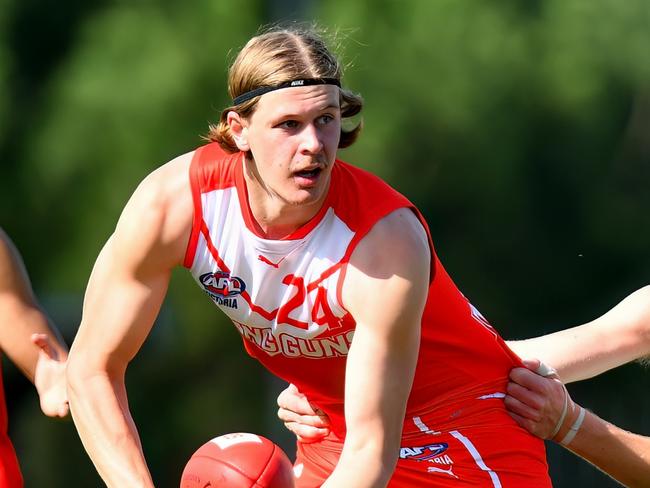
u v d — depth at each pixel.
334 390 15.88
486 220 54.12
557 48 53.88
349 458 13.98
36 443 60.16
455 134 51.25
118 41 48.62
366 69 49.81
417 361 15.49
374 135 49.06
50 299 52.34
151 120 47.59
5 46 50.78
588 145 55.25
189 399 54.41
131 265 14.68
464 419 16.50
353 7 50.38
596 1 54.53
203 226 14.46
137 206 14.62
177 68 47.56
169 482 54.31
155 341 54.34
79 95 48.25
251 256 14.44
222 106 47.75
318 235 14.24
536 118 53.62
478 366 16.50
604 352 17.94
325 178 13.66
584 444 16.97
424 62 51.00
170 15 49.34
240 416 53.88
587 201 56.06
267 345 15.32
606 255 57.25
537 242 55.59
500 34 52.53
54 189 49.12
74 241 49.22
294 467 17.64
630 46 54.75
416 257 14.12
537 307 56.72
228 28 48.81
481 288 54.97
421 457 16.48
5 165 49.91
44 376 16.89
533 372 16.95
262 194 14.12
